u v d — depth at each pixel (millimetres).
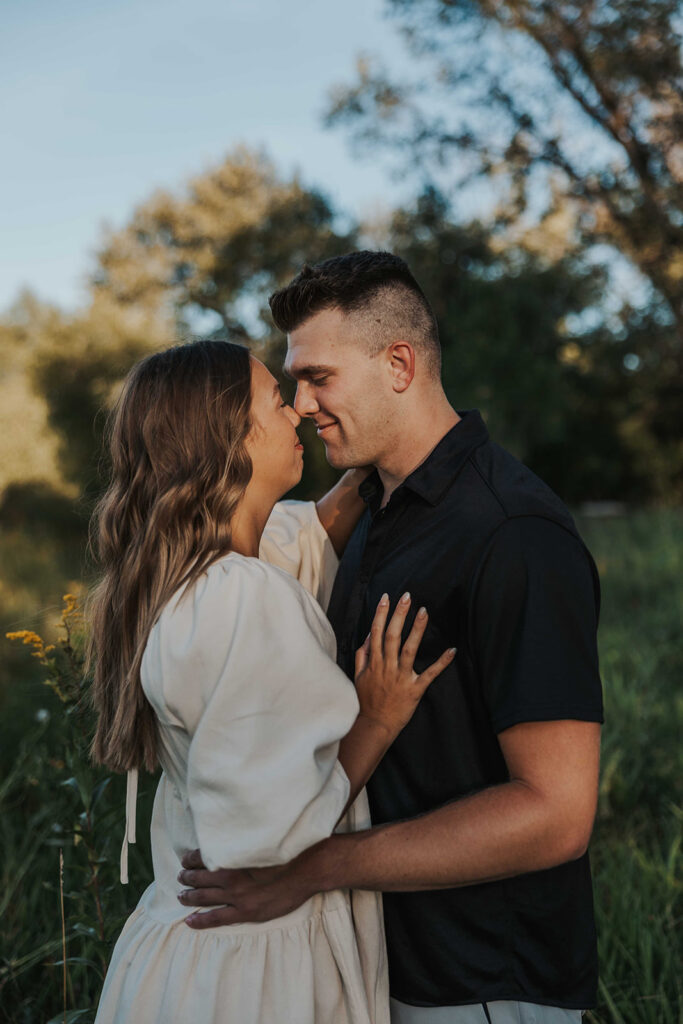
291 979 1428
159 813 1647
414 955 1628
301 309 1807
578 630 1462
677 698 4734
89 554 1787
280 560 2014
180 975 1431
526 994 1588
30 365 15992
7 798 3473
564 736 1412
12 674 5422
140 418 1632
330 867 1428
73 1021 2154
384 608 1562
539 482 1618
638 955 2518
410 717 1604
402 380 1798
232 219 22719
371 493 1989
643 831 3391
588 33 12711
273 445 1684
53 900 2838
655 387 20656
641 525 11984
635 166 13898
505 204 15078
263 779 1303
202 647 1391
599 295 17891
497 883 1580
